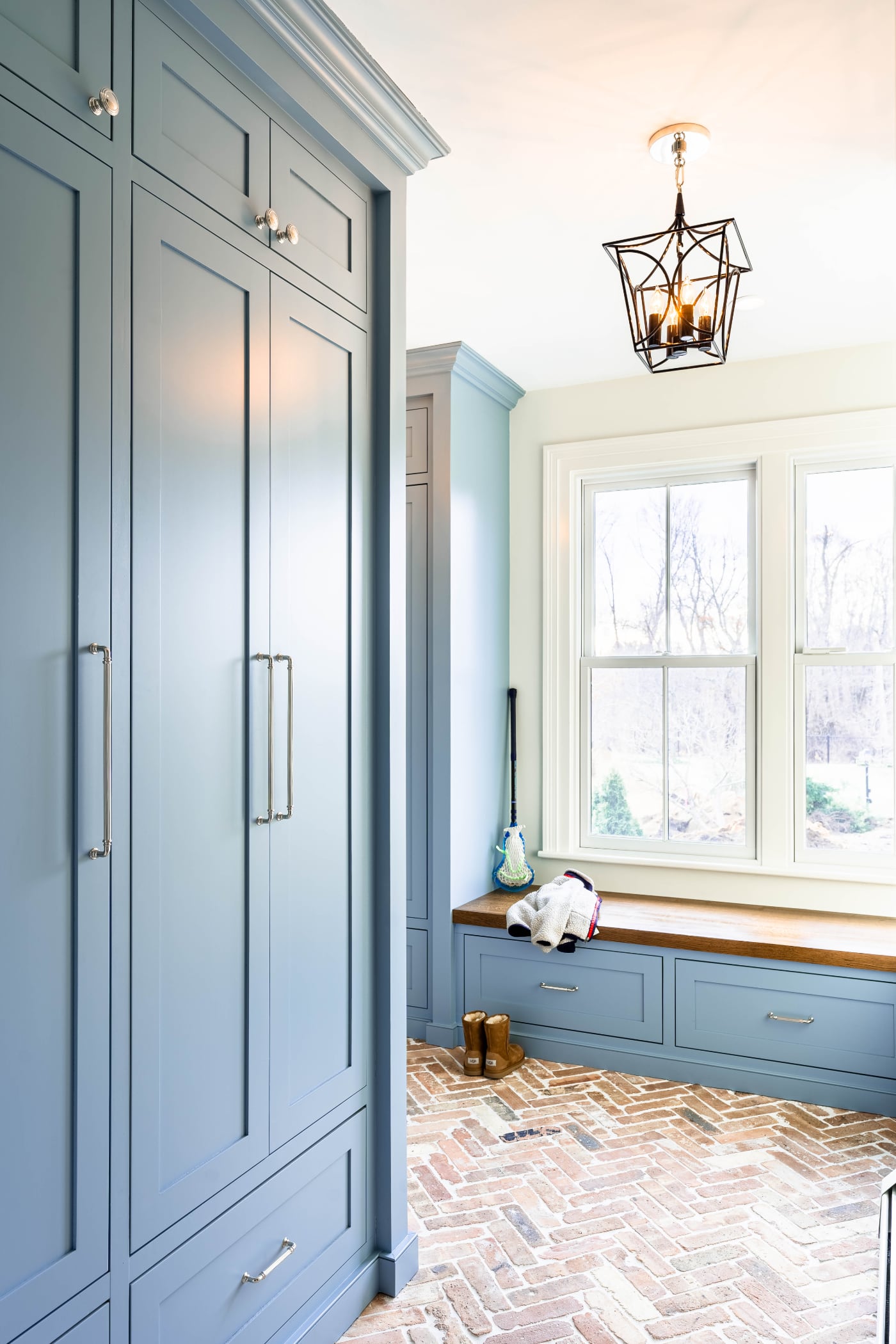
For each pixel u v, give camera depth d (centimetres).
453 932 355
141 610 141
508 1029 327
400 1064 214
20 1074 120
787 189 245
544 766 400
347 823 201
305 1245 183
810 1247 223
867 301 314
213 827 157
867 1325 196
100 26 132
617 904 365
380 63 197
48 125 124
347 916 200
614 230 268
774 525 364
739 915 346
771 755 364
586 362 373
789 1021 304
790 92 204
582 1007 335
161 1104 144
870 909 347
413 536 359
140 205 140
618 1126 286
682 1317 198
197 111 154
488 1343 190
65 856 127
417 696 359
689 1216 236
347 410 202
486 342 352
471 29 186
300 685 183
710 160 231
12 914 119
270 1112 171
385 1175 210
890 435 346
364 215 208
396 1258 207
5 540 118
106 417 134
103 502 133
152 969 143
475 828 375
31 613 122
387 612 212
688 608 387
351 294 202
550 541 399
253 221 168
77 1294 128
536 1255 221
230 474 162
